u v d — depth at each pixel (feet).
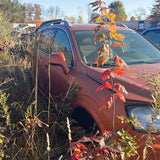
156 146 6.90
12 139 9.29
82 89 9.47
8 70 14.24
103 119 8.02
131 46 12.78
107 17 6.43
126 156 6.57
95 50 11.60
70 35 12.51
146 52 12.52
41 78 14.39
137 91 8.13
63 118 10.42
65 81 11.00
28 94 13.17
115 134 6.66
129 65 10.79
